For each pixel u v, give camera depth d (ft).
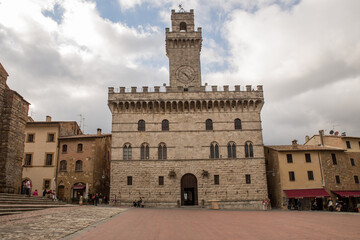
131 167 202.28
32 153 224.33
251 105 217.56
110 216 98.32
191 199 209.67
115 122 210.18
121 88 216.13
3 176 130.00
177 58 237.86
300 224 83.56
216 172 203.21
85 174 216.54
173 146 207.10
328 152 217.77
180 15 249.34
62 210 107.55
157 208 182.39
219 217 107.55
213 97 215.72
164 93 215.31
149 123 211.00
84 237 55.42
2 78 137.08
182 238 56.24
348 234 63.31
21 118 145.59
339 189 210.79
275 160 218.18
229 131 211.20
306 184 208.74
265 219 99.76
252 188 201.46
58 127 229.04
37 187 217.56
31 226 64.23
